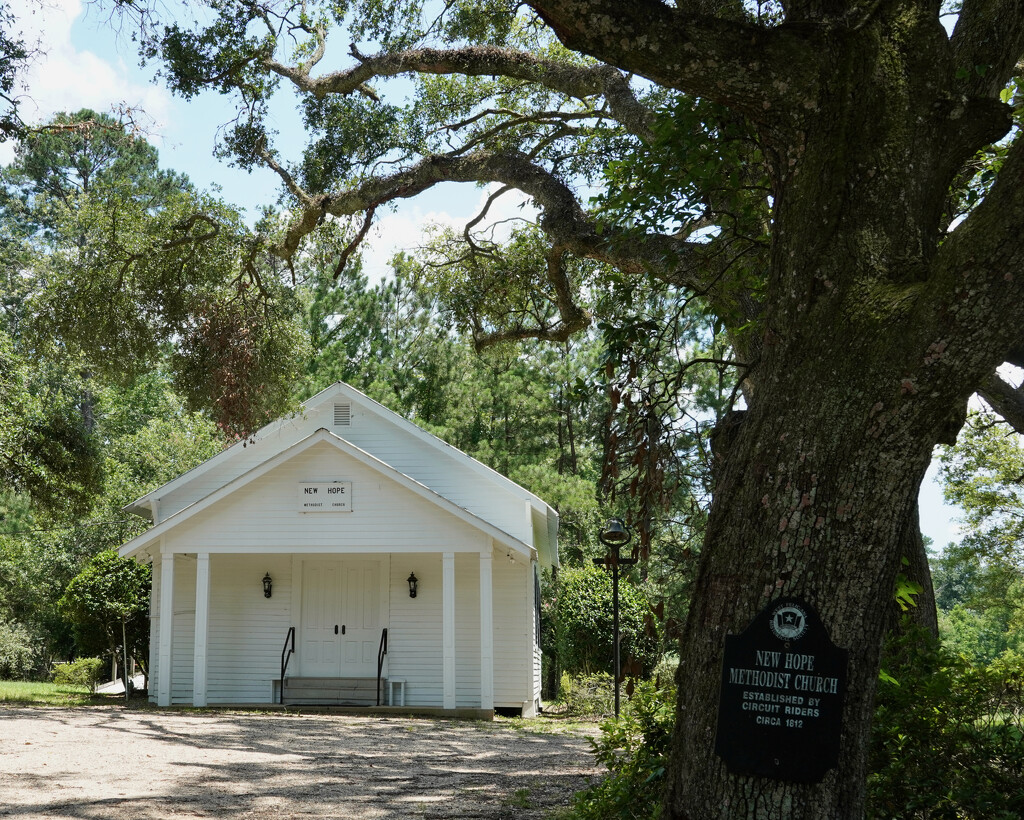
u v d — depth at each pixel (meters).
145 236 13.21
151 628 20.52
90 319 13.29
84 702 19.05
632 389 5.93
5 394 20.36
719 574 4.11
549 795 8.38
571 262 15.41
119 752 10.48
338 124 13.41
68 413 21.94
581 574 22.80
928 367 3.72
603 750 6.86
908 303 3.79
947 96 4.18
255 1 11.67
